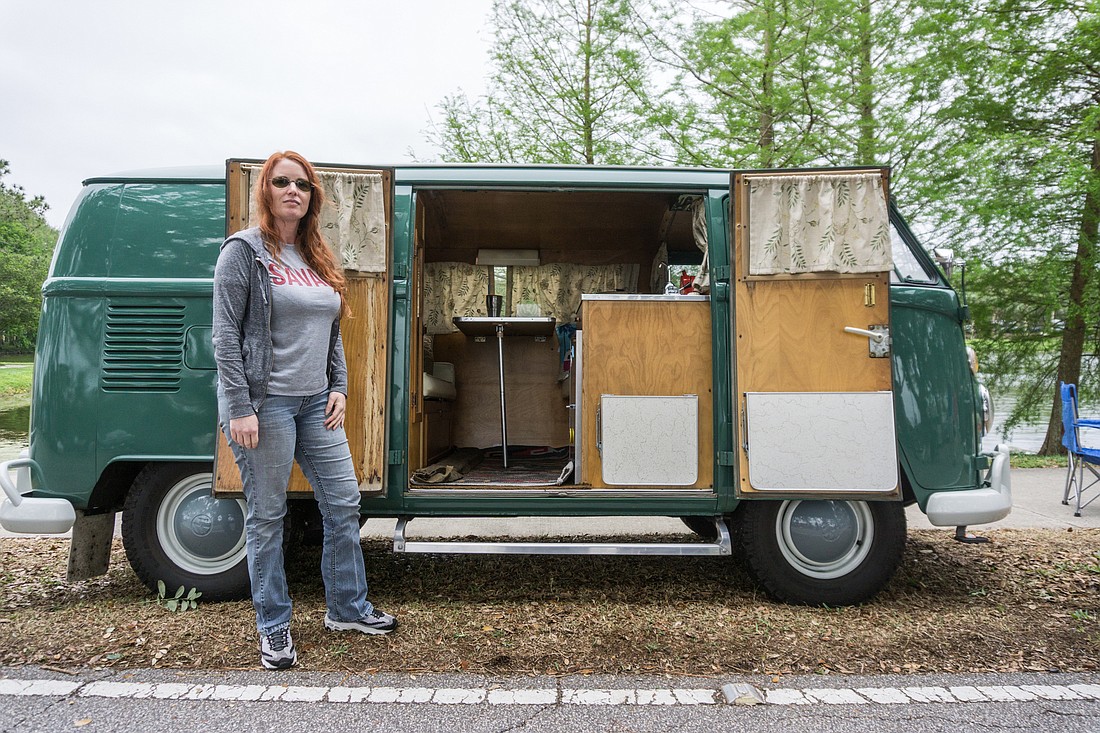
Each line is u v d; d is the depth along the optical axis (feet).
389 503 11.12
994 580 12.57
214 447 10.75
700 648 9.16
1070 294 31.99
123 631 9.64
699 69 30.63
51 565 13.58
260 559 8.43
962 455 11.21
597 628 9.88
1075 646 9.31
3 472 10.45
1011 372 34.78
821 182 10.82
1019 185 29.17
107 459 10.76
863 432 10.66
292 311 8.49
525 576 12.91
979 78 29.14
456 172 11.98
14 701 7.53
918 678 8.28
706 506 11.21
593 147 32.60
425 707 7.45
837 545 11.13
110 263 11.09
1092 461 18.30
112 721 7.12
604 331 11.42
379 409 10.73
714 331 11.32
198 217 11.32
